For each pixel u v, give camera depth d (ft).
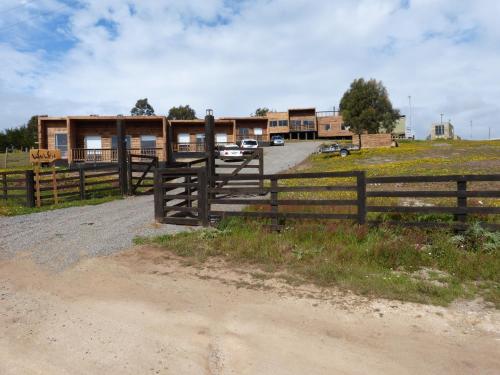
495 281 20.18
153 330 15.96
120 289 20.61
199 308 17.98
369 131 138.82
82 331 16.01
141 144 122.93
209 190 33.58
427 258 23.16
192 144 140.26
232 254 25.89
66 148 124.16
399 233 26.68
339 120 233.35
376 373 12.75
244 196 49.14
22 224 38.81
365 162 101.81
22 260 26.23
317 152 129.90
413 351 14.03
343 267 22.47
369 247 24.59
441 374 12.66
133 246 28.71
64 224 37.70
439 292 18.88
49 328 16.33
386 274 21.53
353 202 28.35
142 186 63.52
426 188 52.75
